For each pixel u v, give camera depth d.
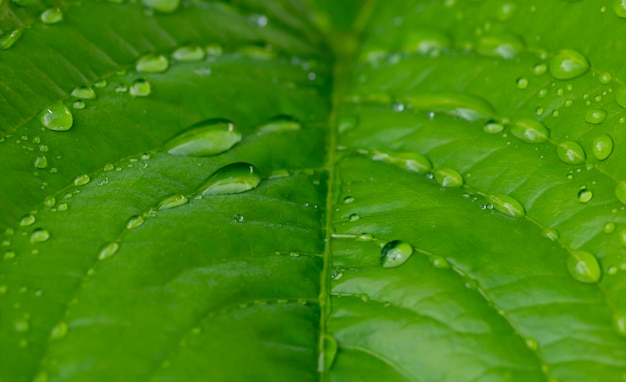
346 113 0.33
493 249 0.30
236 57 0.34
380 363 0.29
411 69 0.34
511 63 0.32
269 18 0.35
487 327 0.29
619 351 0.28
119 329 0.28
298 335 0.29
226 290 0.29
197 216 0.30
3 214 0.29
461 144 0.32
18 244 0.29
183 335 0.28
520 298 0.29
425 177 0.31
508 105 0.32
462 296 0.29
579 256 0.29
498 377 0.28
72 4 0.32
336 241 0.30
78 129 0.31
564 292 0.29
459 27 0.34
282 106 0.33
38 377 0.28
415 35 0.35
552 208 0.30
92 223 0.30
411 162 0.32
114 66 0.32
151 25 0.33
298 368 0.29
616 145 0.30
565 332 0.29
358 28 0.36
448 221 0.30
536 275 0.29
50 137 0.30
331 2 0.36
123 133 0.31
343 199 0.31
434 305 0.29
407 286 0.29
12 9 0.31
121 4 0.33
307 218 0.31
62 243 0.29
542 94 0.32
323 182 0.32
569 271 0.29
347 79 0.35
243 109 0.33
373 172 0.32
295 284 0.30
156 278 0.29
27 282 0.29
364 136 0.33
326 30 0.36
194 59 0.33
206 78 0.33
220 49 0.34
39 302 0.28
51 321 0.28
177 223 0.30
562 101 0.31
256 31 0.35
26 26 0.31
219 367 0.28
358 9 0.36
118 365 0.28
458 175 0.31
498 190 0.31
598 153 0.30
